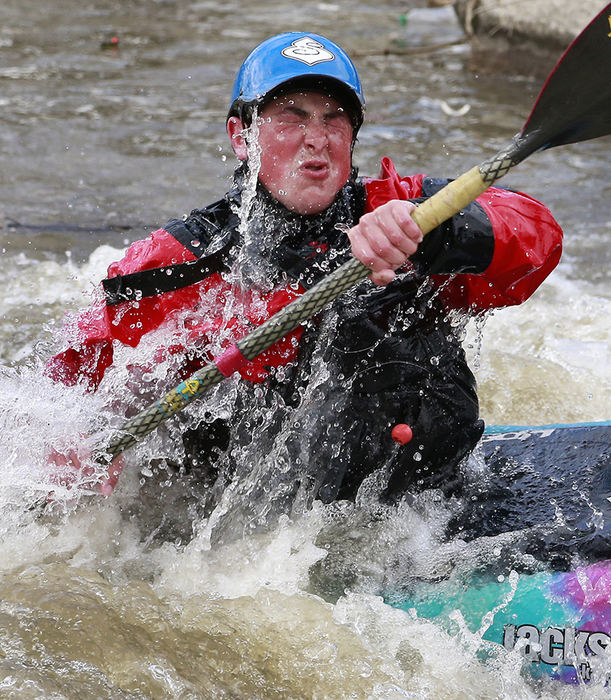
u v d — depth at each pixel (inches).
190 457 411.8
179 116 1200.8
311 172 368.2
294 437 391.9
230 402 392.2
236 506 410.0
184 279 378.9
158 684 345.7
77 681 341.1
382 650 366.0
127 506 426.6
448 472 404.8
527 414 576.7
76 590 386.6
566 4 1343.5
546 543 382.6
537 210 372.5
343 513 406.6
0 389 422.0
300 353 381.4
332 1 1958.7
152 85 1334.9
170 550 417.1
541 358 643.5
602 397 597.6
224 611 382.9
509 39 1403.8
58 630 363.9
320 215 376.8
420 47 1569.9
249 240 376.2
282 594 390.6
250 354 358.9
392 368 381.4
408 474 395.5
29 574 397.1
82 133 1128.2
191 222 386.6
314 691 350.9
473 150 1073.5
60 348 424.2
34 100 1249.4
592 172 1030.4
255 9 1876.2
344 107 377.1
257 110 373.1
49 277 750.5
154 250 382.6
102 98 1269.7
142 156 1058.1
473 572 380.2
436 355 386.3
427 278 377.7
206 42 1588.3
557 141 345.4
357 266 346.3
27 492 421.4
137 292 377.7
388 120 1181.7
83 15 1791.3
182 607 385.1
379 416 386.6
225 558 408.8
